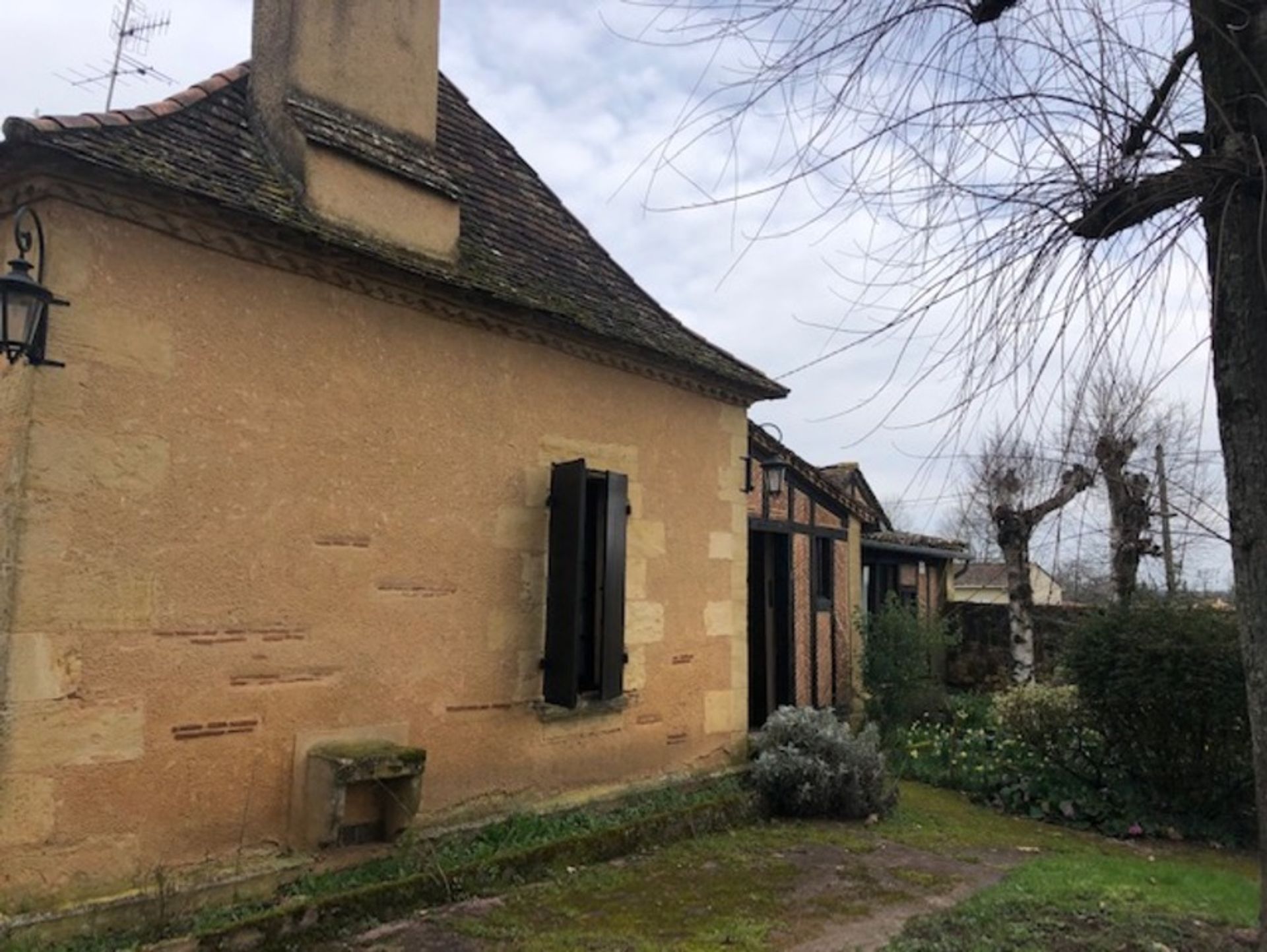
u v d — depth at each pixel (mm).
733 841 6629
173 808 4406
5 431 4086
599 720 6727
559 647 6141
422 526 5613
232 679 4664
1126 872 6145
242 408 4789
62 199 4152
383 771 4988
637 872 5789
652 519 7297
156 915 4211
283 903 4574
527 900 5156
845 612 12445
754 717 10688
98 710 4160
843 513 12547
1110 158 3162
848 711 12125
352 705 5191
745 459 8312
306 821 4887
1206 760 8125
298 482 5008
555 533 6293
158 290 4488
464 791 5758
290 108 5375
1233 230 3180
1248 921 4762
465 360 5945
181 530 4508
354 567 5242
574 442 6645
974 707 12953
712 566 7879
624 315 7355
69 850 4035
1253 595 3342
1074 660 8812
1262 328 3266
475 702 5855
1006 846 6984
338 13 5762
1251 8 3232
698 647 7672
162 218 4477
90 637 4152
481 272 6164
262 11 5754
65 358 4125
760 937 4621
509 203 7492
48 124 4172
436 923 4738
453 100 7762
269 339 4934
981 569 19281
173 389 4516
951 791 9383
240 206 4621
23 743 3908
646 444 7273
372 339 5434
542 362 6457
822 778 7418
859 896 5402
